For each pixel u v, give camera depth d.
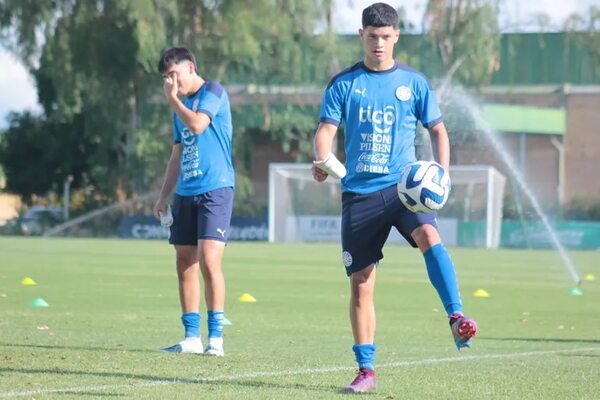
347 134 17.31
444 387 17.08
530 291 45.25
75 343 22.64
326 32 125.19
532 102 147.50
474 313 33.97
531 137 147.00
